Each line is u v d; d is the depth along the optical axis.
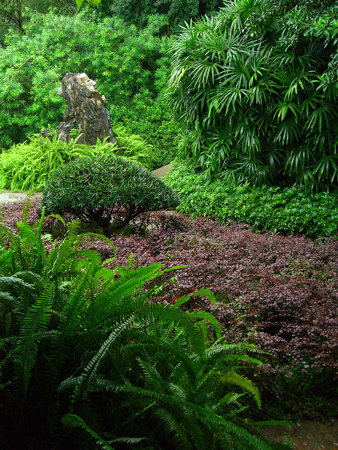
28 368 1.72
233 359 1.98
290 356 2.85
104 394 1.86
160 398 1.71
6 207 6.82
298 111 6.94
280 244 5.22
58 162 9.95
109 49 14.72
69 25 14.73
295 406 2.48
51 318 2.01
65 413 1.80
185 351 2.05
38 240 2.29
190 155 9.06
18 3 18.97
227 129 7.89
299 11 5.54
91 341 1.92
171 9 15.40
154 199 5.64
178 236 5.50
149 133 13.25
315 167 6.93
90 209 5.68
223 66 7.62
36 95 13.55
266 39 7.43
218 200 7.27
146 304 1.93
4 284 1.79
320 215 6.03
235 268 4.34
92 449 1.65
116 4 16.42
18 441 1.75
